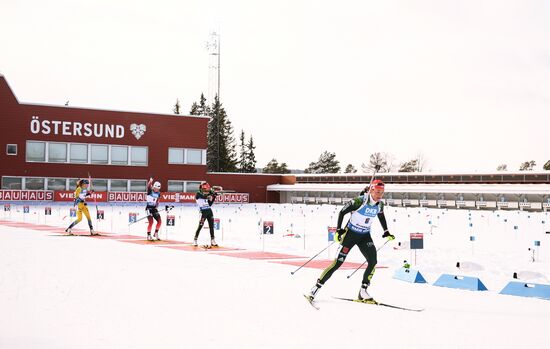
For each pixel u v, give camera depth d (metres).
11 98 61.88
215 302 8.63
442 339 6.57
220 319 7.48
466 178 68.38
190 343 6.23
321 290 10.04
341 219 8.84
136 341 6.26
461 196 62.81
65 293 9.04
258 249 18.47
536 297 9.68
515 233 27.42
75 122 64.94
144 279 10.70
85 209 21.94
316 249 19.03
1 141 61.44
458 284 10.86
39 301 8.36
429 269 14.80
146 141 68.69
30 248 15.91
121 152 67.44
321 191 76.25
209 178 75.94
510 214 47.81
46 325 6.89
